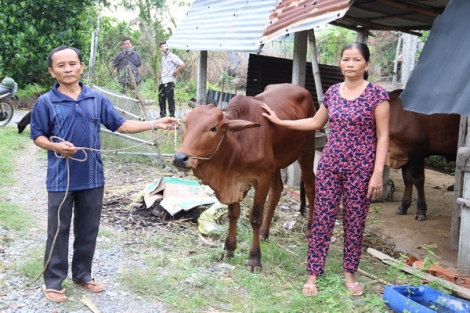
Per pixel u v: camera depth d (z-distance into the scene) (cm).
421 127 631
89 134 372
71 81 366
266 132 461
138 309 381
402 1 633
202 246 516
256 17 674
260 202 461
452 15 429
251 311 386
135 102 836
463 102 375
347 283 434
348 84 410
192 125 401
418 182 644
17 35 1345
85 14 1434
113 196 657
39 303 378
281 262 488
